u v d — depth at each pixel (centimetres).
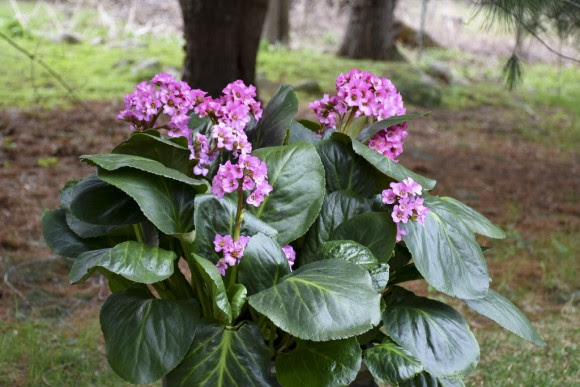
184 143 114
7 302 206
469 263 114
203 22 351
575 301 224
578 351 174
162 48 650
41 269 229
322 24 912
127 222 111
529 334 115
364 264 108
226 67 356
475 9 178
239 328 105
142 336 101
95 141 380
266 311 97
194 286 117
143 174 109
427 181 118
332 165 124
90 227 119
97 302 212
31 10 755
